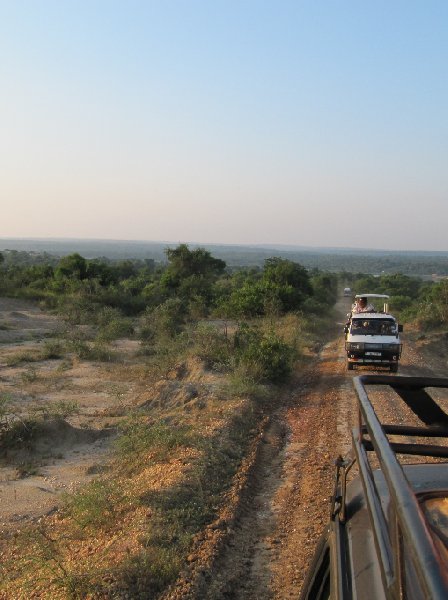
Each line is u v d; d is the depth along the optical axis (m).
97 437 10.51
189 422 10.27
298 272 43.72
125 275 73.50
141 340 25.09
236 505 6.57
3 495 7.89
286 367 14.86
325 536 3.09
